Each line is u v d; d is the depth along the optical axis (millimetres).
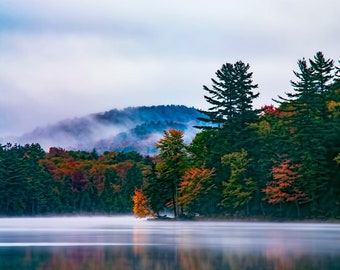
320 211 114625
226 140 135375
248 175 126062
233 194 123688
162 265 39281
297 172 114312
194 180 130250
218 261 41375
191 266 38531
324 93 121250
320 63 121500
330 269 36469
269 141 127750
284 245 54969
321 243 57312
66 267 38656
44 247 54312
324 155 114375
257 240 62281
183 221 133750
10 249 52156
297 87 121750
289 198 114625
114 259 43188
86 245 56500
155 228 96125
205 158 136375
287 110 121625
